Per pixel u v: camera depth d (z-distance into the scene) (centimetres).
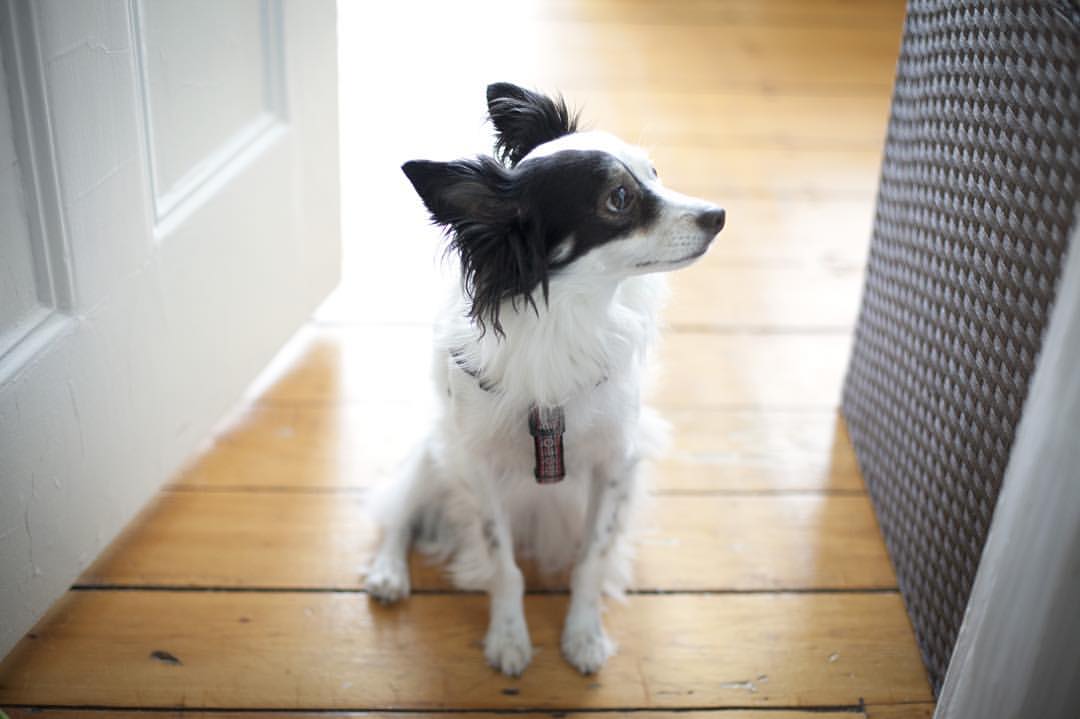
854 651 192
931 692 185
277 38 212
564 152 155
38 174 157
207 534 209
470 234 154
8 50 147
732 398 247
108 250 174
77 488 180
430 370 204
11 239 156
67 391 172
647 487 210
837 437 238
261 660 187
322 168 241
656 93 357
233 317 218
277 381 248
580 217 155
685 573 206
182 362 203
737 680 187
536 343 167
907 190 198
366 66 364
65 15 153
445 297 183
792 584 204
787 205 312
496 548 191
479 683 185
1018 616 133
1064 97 143
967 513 173
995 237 162
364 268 284
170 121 187
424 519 213
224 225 207
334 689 183
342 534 212
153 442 199
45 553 176
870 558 210
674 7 410
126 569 201
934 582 186
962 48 172
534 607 202
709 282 282
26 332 163
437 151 326
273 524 213
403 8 397
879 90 369
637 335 177
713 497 222
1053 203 145
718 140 337
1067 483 123
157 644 188
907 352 199
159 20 177
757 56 383
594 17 400
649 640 193
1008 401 159
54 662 183
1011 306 157
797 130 345
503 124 171
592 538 192
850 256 294
